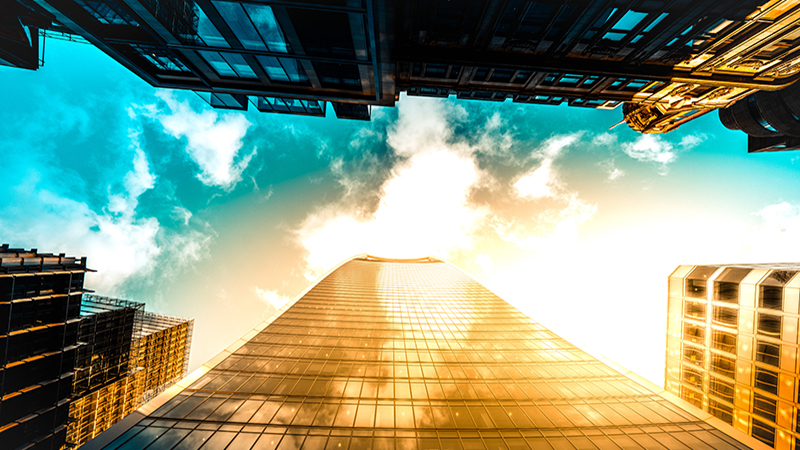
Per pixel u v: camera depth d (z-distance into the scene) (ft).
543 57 84.43
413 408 71.97
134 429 58.59
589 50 80.38
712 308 130.31
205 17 61.00
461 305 183.93
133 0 54.85
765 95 107.55
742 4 63.00
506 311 172.55
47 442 118.62
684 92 103.09
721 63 86.48
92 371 151.64
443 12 67.31
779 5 63.21
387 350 107.04
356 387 80.18
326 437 59.72
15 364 109.60
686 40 75.05
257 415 65.31
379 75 83.76
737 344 117.91
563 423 68.49
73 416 140.77
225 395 72.54
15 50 71.77
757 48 78.54
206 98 106.11
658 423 69.26
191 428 59.72
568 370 97.19
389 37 67.31
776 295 105.91
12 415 108.99
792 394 97.96
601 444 61.57
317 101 108.68
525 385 86.38
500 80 96.99
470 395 79.56
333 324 133.18
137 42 70.64
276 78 87.40
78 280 133.49
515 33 74.38
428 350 109.70
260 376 83.25
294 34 65.92
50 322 121.80
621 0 62.49
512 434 64.03
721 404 122.21
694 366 136.26
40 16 64.54
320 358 97.30
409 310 165.58
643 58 84.38
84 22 63.98
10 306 109.60
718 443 62.44
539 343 121.80
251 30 65.10
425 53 81.82
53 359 121.80
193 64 80.43
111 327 162.50
